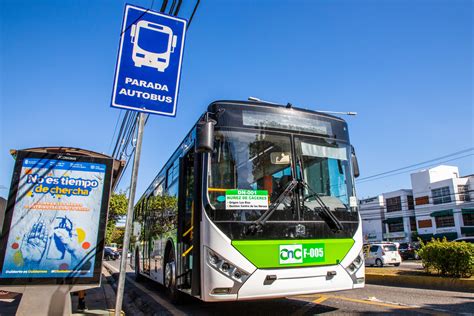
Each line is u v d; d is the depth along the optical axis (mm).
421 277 10492
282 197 5746
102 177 5957
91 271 5586
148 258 11227
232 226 5340
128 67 4699
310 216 5816
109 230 35031
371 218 57844
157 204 10297
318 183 6188
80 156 5910
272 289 5238
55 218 5602
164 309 7289
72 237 5609
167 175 9273
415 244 36125
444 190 46969
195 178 5871
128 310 7895
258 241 5348
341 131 6887
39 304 5281
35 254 5398
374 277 12086
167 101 4840
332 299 7672
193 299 7895
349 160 6703
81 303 6980
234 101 6164
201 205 5617
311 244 5637
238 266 5160
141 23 4898
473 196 45219
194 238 5664
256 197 5625
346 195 6363
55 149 5938
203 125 5605
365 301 7309
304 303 7273
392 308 6496
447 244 10781
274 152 6059
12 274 5250
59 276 5438
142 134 4801
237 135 5938
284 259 5398
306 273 5465
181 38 5098
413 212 52344
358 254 6023
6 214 5406
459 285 9484
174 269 7746
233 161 5758
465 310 6266
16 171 5594
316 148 6430
